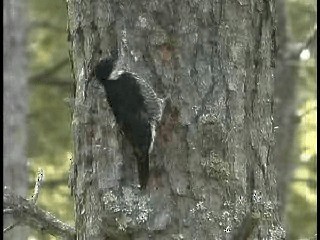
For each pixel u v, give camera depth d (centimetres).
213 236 791
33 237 1784
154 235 789
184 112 794
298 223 2125
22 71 1897
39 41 2261
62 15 2270
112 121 816
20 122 1873
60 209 2045
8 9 1906
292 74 2122
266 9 847
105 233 816
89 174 833
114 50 813
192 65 801
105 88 800
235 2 820
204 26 806
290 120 2120
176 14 802
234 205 802
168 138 792
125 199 799
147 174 786
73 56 870
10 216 951
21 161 1855
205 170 794
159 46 801
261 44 840
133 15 808
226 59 811
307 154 2142
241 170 812
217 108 801
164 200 790
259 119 837
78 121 845
